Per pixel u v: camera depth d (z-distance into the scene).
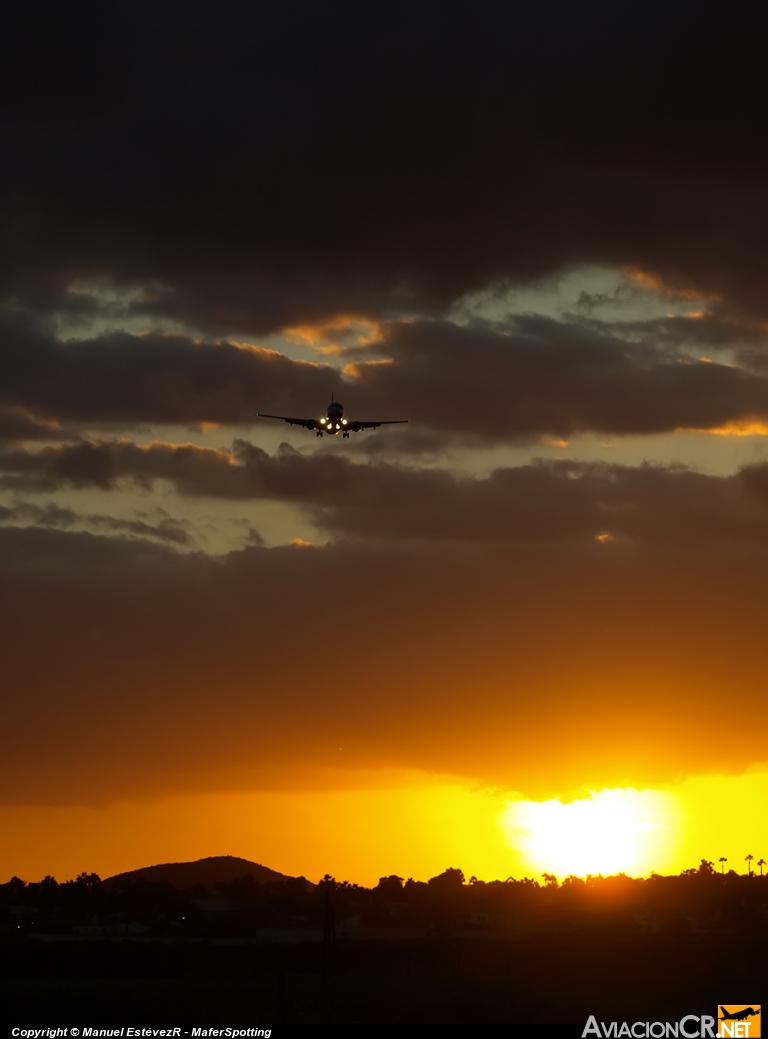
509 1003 158.25
